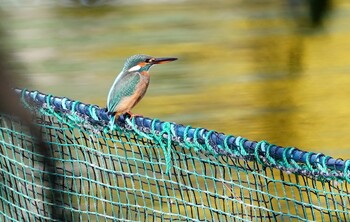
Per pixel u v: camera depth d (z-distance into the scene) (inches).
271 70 876.6
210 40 979.9
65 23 1036.5
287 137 684.1
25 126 271.0
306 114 731.4
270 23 1013.8
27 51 916.6
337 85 823.7
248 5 1096.8
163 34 1007.6
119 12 1095.6
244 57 921.5
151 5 1126.4
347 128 693.9
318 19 988.6
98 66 886.4
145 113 746.8
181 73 861.8
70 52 931.3
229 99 779.4
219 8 1094.4
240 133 695.1
